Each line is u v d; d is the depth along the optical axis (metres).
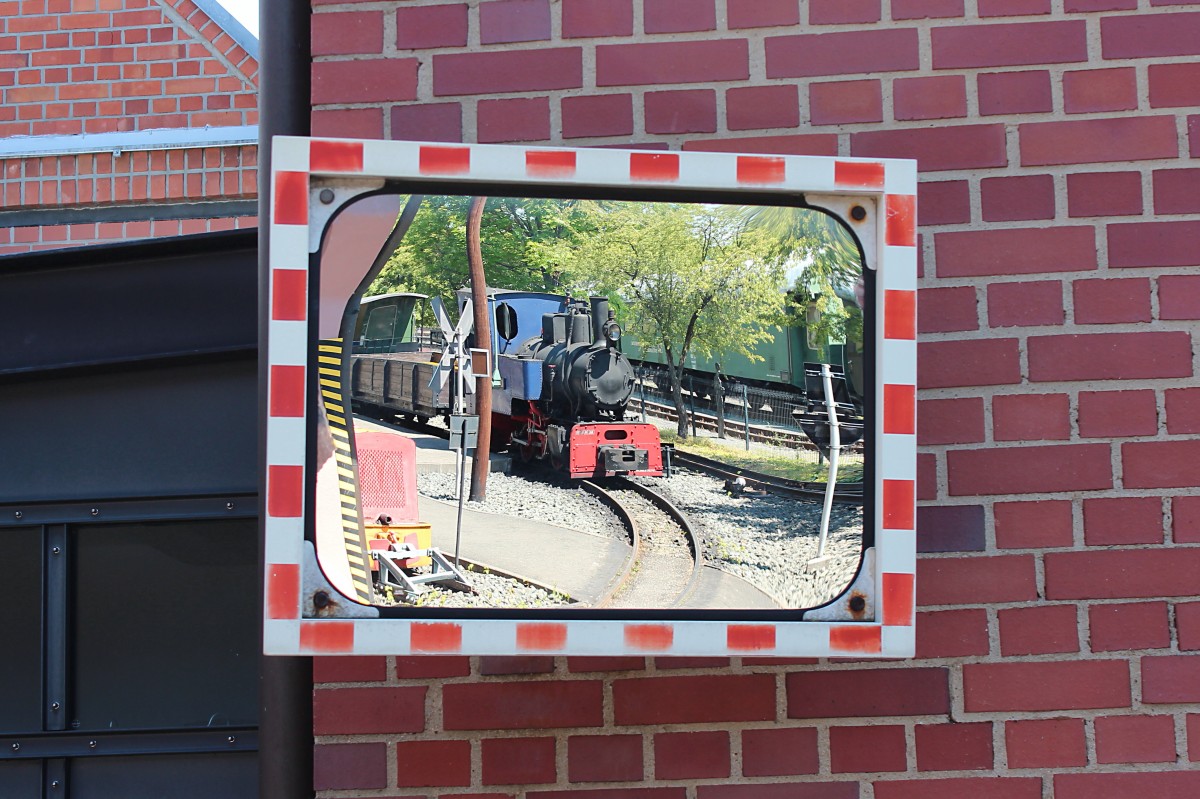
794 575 1.94
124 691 2.83
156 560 2.87
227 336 2.87
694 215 1.97
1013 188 2.23
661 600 1.96
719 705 2.18
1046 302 2.22
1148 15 2.25
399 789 2.16
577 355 1.99
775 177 1.88
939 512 2.20
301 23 2.34
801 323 1.97
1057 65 2.25
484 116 2.25
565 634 1.88
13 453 2.89
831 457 1.96
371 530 1.95
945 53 2.25
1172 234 2.22
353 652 1.85
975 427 2.21
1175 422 2.20
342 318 1.97
